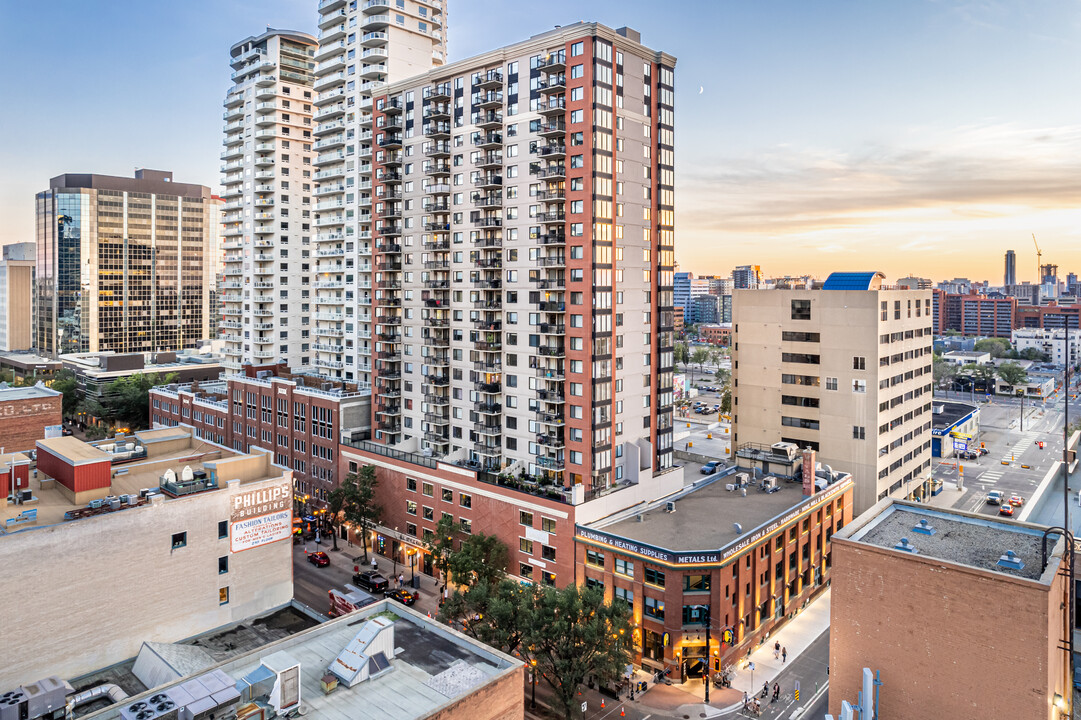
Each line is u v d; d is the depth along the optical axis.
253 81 147.25
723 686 61.03
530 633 53.62
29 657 44.62
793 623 73.88
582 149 75.94
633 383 82.00
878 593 38.16
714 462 102.19
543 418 80.38
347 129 124.06
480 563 70.25
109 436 145.88
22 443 85.56
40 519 48.56
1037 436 163.62
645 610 64.44
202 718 30.70
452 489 83.62
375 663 36.84
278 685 32.62
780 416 104.00
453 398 93.31
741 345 108.00
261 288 147.25
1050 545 40.97
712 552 61.31
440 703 34.16
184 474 54.91
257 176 147.25
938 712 36.22
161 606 51.16
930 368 114.31
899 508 48.22
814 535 79.31
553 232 80.06
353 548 95.06
